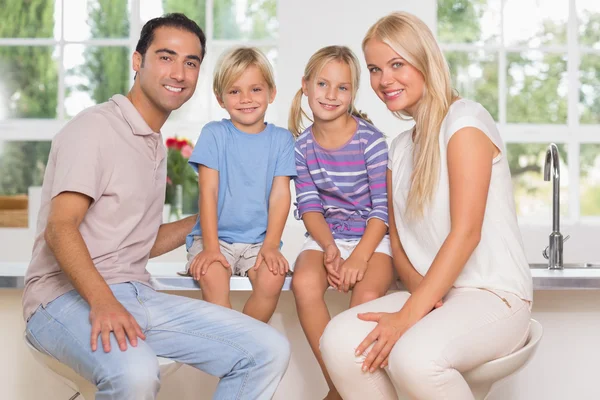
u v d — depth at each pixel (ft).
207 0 16.42
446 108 6.57
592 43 17.04
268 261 7.20
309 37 15.48
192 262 7.19
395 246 7.18
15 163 17.01
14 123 16.90
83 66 16.85
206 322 6.31
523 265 6.44
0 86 16.93
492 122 6.52
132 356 5.59
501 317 6.04
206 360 6.25
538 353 7.66
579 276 7.02
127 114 6.56
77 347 5.77
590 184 17.22
